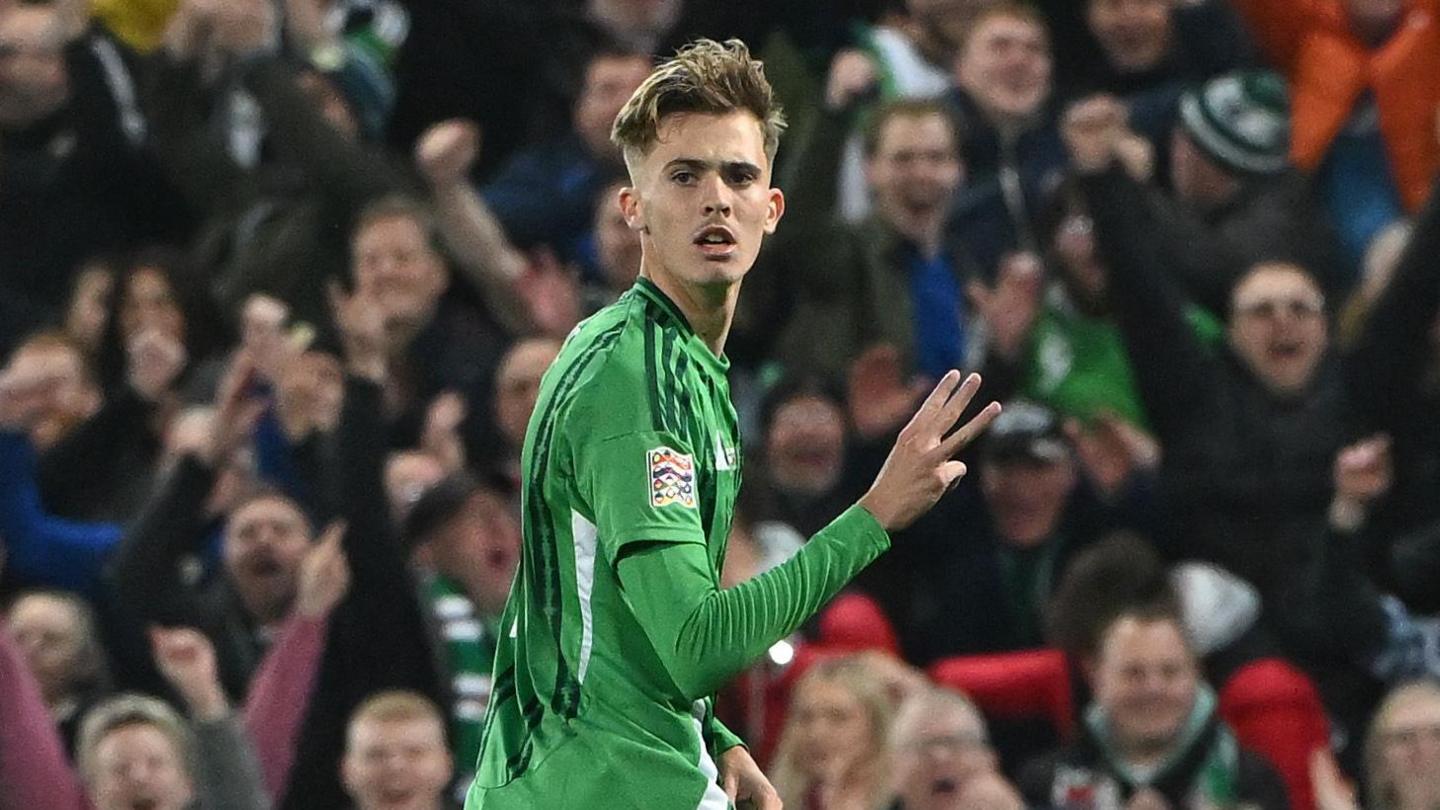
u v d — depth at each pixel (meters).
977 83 35.19
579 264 35.31
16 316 35.62
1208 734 27.89
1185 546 31.33
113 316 34.12
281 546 29.92
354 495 29.03
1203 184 35.06
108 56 36.88
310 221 34.91
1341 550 30.53
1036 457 30.95
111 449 33.34
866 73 34.84
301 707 28.34
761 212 15.69
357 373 29.47
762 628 14.85
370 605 28.69
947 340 33.44
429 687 28.66
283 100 35.25
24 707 26.83
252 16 36.66
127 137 36.62
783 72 35.25
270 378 31.22
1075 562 29.58
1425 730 27.84
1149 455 32.00
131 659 29.89
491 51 37.88
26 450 31.48
